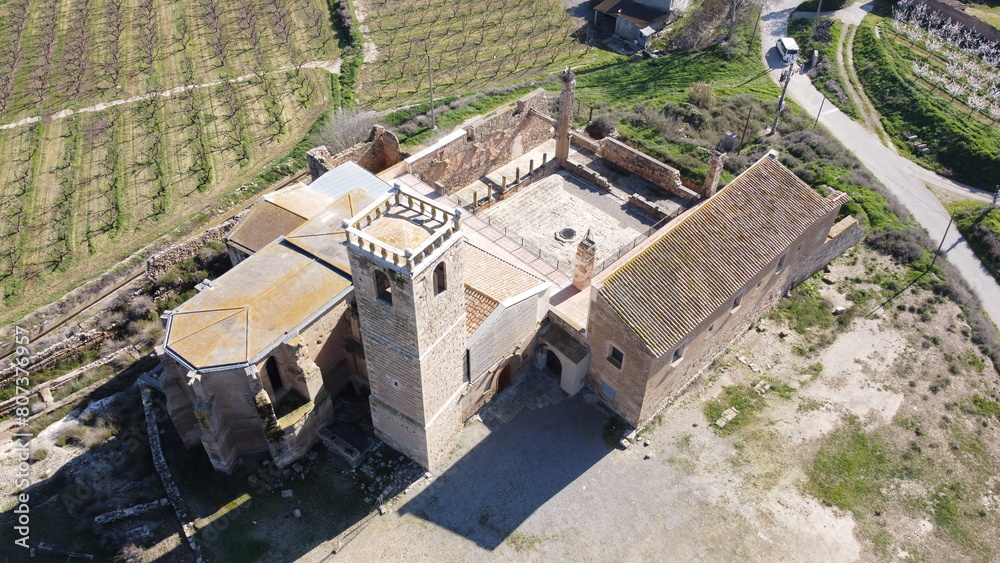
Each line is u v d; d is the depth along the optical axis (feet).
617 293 124.36
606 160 200.95
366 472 131.75
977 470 131.95
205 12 313.94
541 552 120.67
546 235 174.09
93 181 222.48
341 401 144.36
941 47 272.10
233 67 280.51
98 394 150.10
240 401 123.13
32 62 280.72
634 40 303.48
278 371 126.82
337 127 229.25
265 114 253.65
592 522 124.57
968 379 147.74
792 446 135.54
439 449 131.95
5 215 209.67
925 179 209.97
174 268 177.78
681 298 127.75
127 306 170.09
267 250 136.36
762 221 141.79
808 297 164.86
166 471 131.13
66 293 184.24
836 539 122.21
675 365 132.67
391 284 101.04
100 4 318.65
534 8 327.26
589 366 140.56
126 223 206.69
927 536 122.62
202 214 207.31
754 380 147.74
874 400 143.74
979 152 210.18
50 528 124.26
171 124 247.50
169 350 118.11
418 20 316.81
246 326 121.80
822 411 141.79
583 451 134.82
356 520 125.08
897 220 187.83
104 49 289.12
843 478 130.62
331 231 139.64
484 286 132.57
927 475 131.03
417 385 114.83
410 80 274.36
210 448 125.39
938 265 172.96
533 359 148.77
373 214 107.86
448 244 102.17
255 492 128.98
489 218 178.60
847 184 198.08
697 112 234.79
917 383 146.82
